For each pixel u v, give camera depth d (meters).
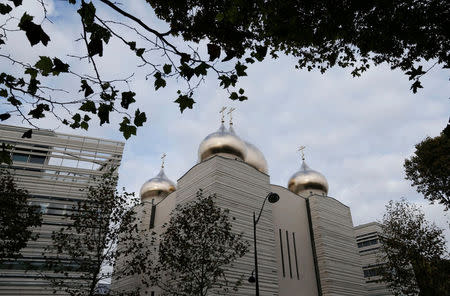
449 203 26.62
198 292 21.42
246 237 28.89
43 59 3.54
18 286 26.25
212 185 29.72
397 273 27.75
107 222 21.02
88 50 3.42
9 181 21.11
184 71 4.01
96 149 36.19
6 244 19.31
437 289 25.38
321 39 8.89
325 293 33.41
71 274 27.00
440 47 8.40
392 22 8.27
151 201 42.25
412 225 27.64
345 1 7.48
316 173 43.75
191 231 23.67
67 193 32.16
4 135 33.56
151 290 31.50
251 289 26.75
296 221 36.75
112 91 3.99
